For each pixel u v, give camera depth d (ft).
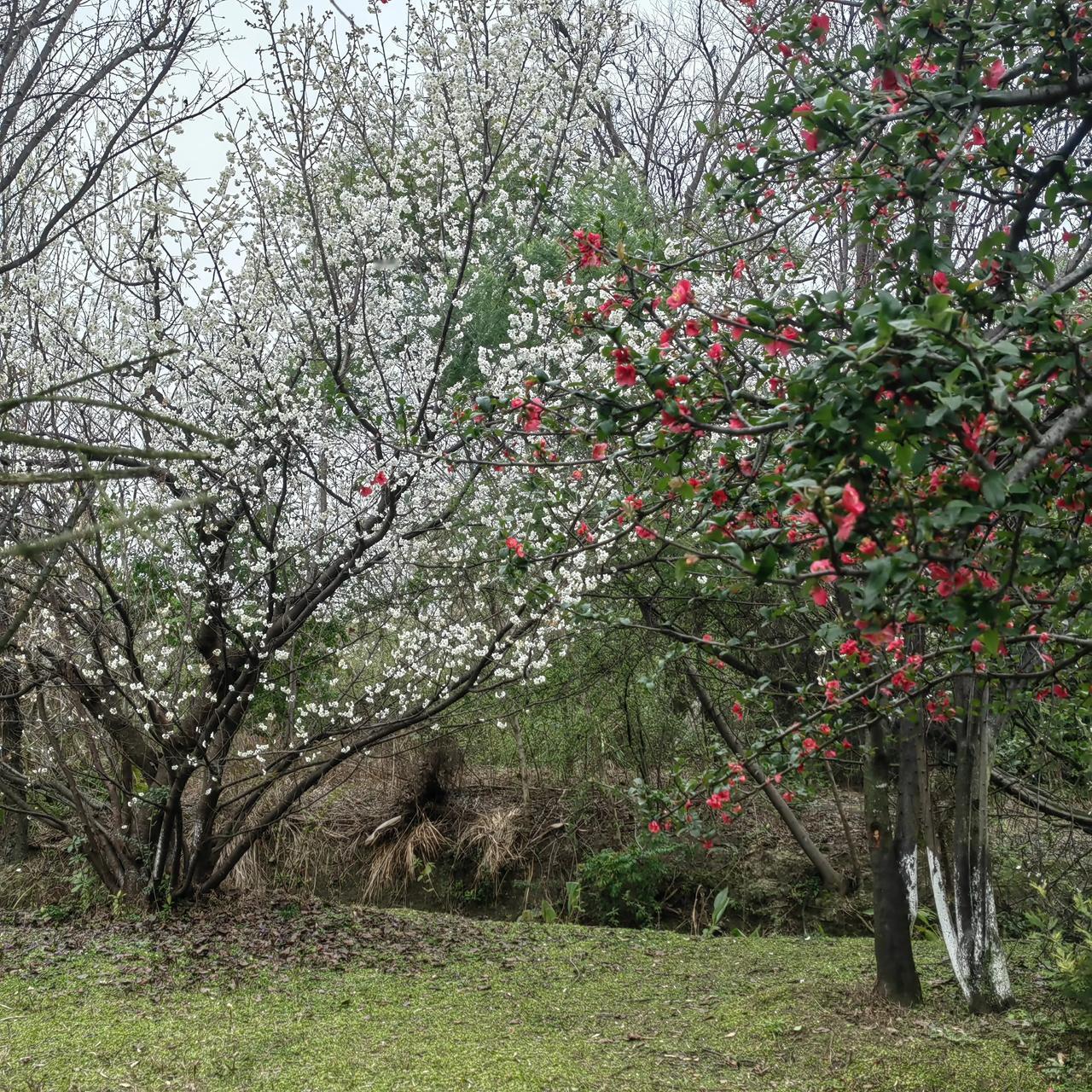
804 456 7.28
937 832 27.17
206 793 27.89
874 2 10.87
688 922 33.24
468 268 27.99
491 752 39.63
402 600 27.55
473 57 26.76
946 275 8.89
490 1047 17.90
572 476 19.92
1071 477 8.84
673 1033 18.71
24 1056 17.20
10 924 28.71
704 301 22.88
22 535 22.34
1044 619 11.35
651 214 32.35
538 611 23.52
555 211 31.27
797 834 32.55
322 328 25.71
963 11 10.80
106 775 28.91
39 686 27.76
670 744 35.68
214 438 6.49
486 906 35.09
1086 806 23.07
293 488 27.25
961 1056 16.70
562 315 21.44
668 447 9.84
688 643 16.08
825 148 10.39
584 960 24.97
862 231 11.51
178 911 28.43
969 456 6.99
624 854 33.06
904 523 7.13
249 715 33.94
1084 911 16.87
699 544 16.81
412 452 19.88
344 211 25.99
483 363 23.75
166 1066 16.70
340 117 25.89
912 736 20.15
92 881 30.09
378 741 26.63
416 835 35.99
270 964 23.99
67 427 23.52
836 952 25.09
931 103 9.53
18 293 23.59
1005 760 22.67
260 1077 16.22
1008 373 6.77
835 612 17.40
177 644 28.27
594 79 30.89
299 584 28.63
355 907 30.42
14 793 29.91
